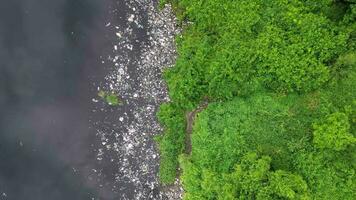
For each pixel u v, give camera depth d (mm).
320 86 23953
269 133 24312
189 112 26156
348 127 21984
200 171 24531
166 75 25922
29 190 26094
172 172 25906
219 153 24453
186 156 25250
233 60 24141
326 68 23516
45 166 26234
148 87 26281
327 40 23469
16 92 26312
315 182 23406
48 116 26312
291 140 24000
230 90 24812
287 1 23969
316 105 24016
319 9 23875
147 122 26250
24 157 26156
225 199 22938
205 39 25094
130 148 26250
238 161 24172
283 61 23672
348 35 23250
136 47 26312
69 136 26328
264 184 22766
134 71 26312
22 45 26328
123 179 26266
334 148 22375
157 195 26250
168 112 25750
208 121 25078
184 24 26250
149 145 26234
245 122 24594
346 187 23062
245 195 22984
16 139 26188
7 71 26266
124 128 26281
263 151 24016
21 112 26281
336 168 23266
